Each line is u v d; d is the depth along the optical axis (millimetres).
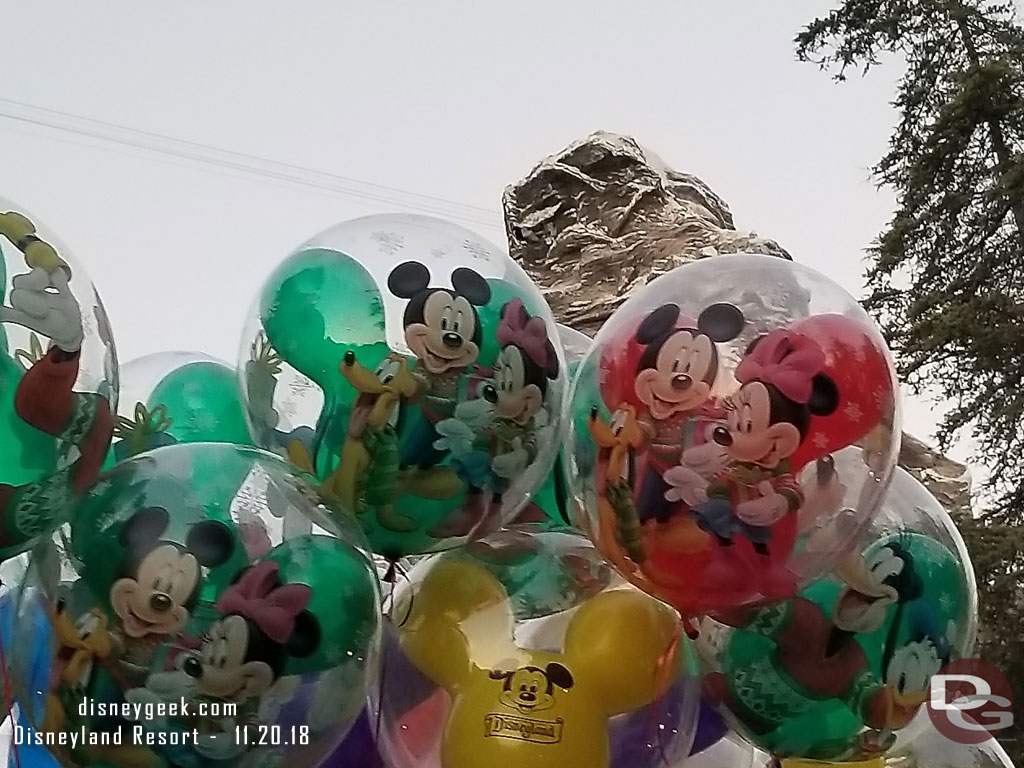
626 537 1803
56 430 1743
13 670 1807
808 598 1940
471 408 1924
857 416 1758
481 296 1994
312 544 1708
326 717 1679
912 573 1998
